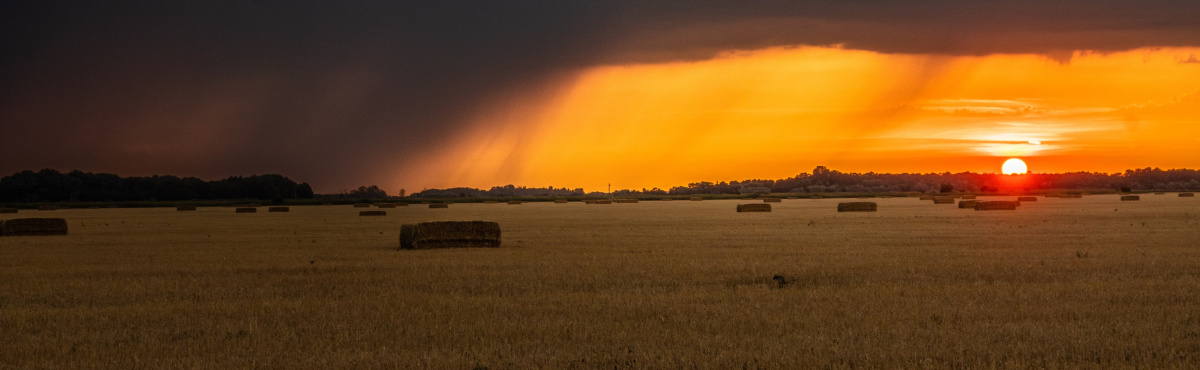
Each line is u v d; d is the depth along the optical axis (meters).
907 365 11.23
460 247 32.62
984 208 71.12
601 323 14.41
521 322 14.55
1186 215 54.31
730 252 27.94
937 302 16.05
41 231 47.75
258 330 14.16
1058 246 29.08
